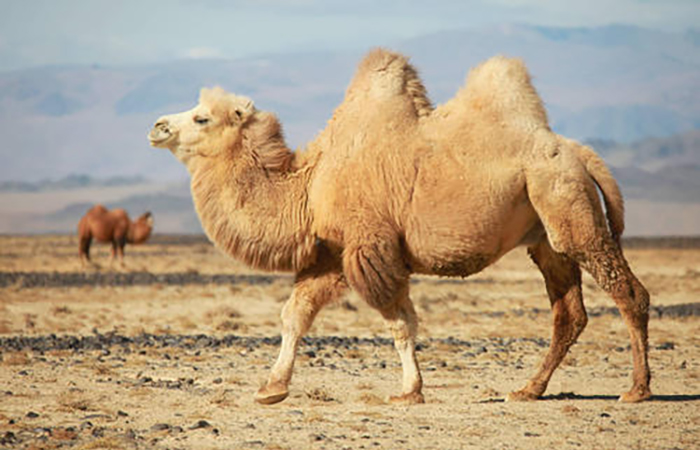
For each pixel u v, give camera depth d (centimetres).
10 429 3212
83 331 7281
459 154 3600
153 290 11606
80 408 3675
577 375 4875
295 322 3766
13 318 8331
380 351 5975
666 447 2845
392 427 3186
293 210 3753
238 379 4506
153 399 3947
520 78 3706
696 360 5500
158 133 3834
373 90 3716
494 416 3381
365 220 3591
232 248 3806
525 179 3606
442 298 10606
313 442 2948
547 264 3894
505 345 6412
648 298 3681
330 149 3722
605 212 3741
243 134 3791
